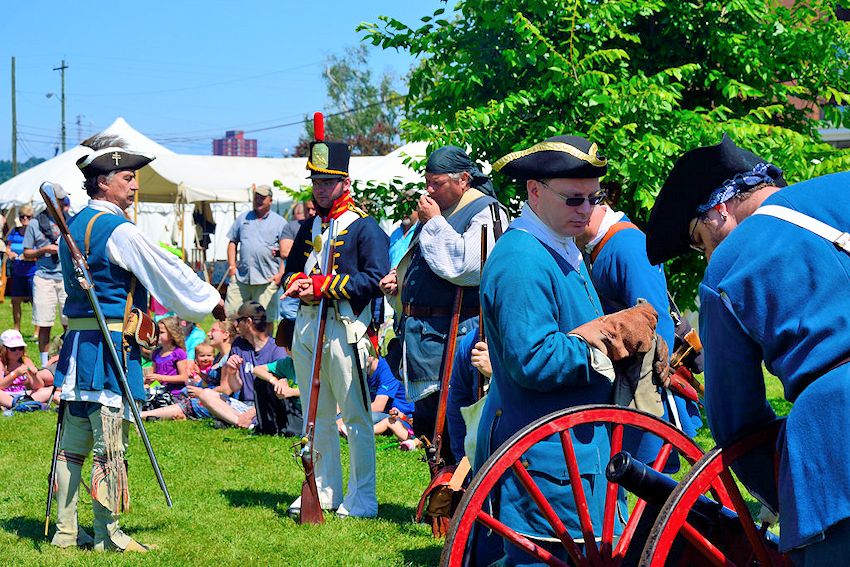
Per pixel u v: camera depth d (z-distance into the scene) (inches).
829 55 304.8
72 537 194.5
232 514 220.1
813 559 90.7
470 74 292.2
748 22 300.7
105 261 185.6
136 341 188.5
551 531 123.6
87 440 194.1
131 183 193.6
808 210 94.9
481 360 152.6
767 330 92.8
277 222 496.7
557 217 127.5
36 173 932.0
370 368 313.7
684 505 101.7
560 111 289.0
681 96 283.1
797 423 90.6
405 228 355.9
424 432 205.0
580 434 124.6
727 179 104.8
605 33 292.4
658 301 150.7
